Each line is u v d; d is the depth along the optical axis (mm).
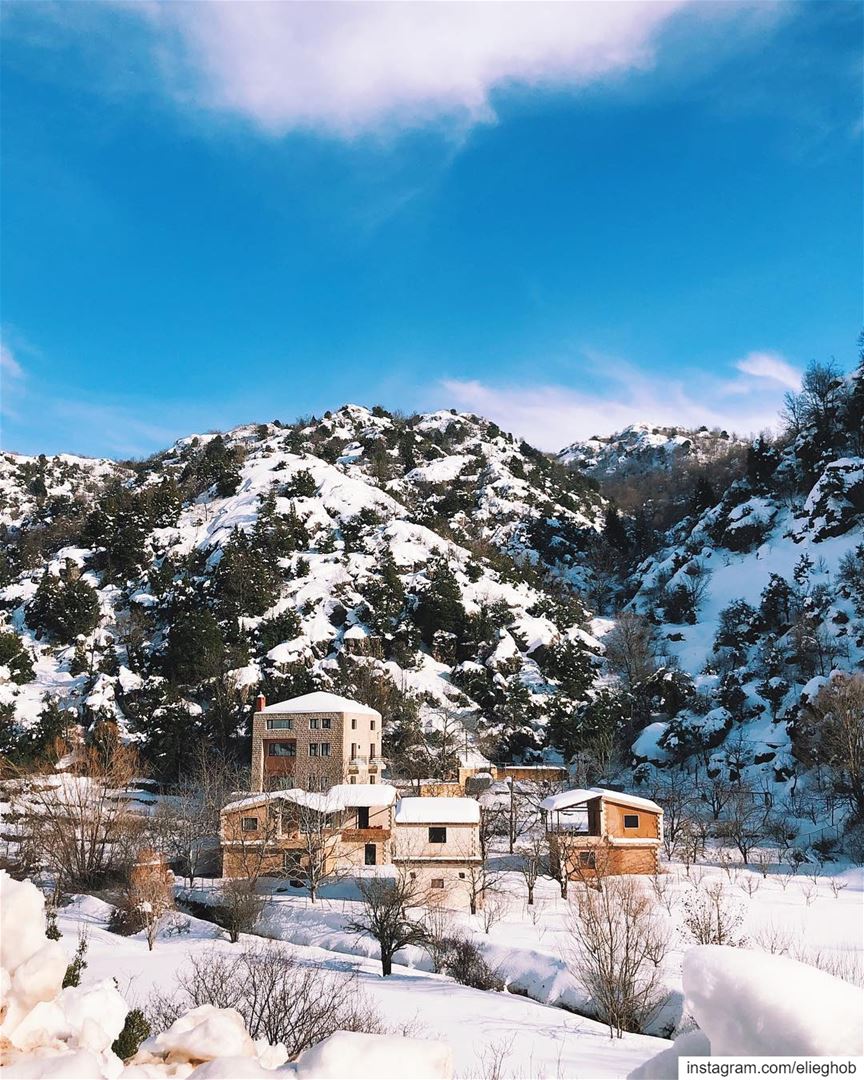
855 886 59250
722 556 151250
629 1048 30766
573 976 38844
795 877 63000
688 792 92312
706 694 111875
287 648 119312
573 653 124562
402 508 177125
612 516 182875
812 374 164875
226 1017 5941
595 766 95500
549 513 188750
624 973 33969
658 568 156375
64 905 53781
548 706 112875
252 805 62594
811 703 93125
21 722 106312
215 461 188375
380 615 128375
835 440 149875
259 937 48500
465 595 140375
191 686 113062
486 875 57562
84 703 108562
